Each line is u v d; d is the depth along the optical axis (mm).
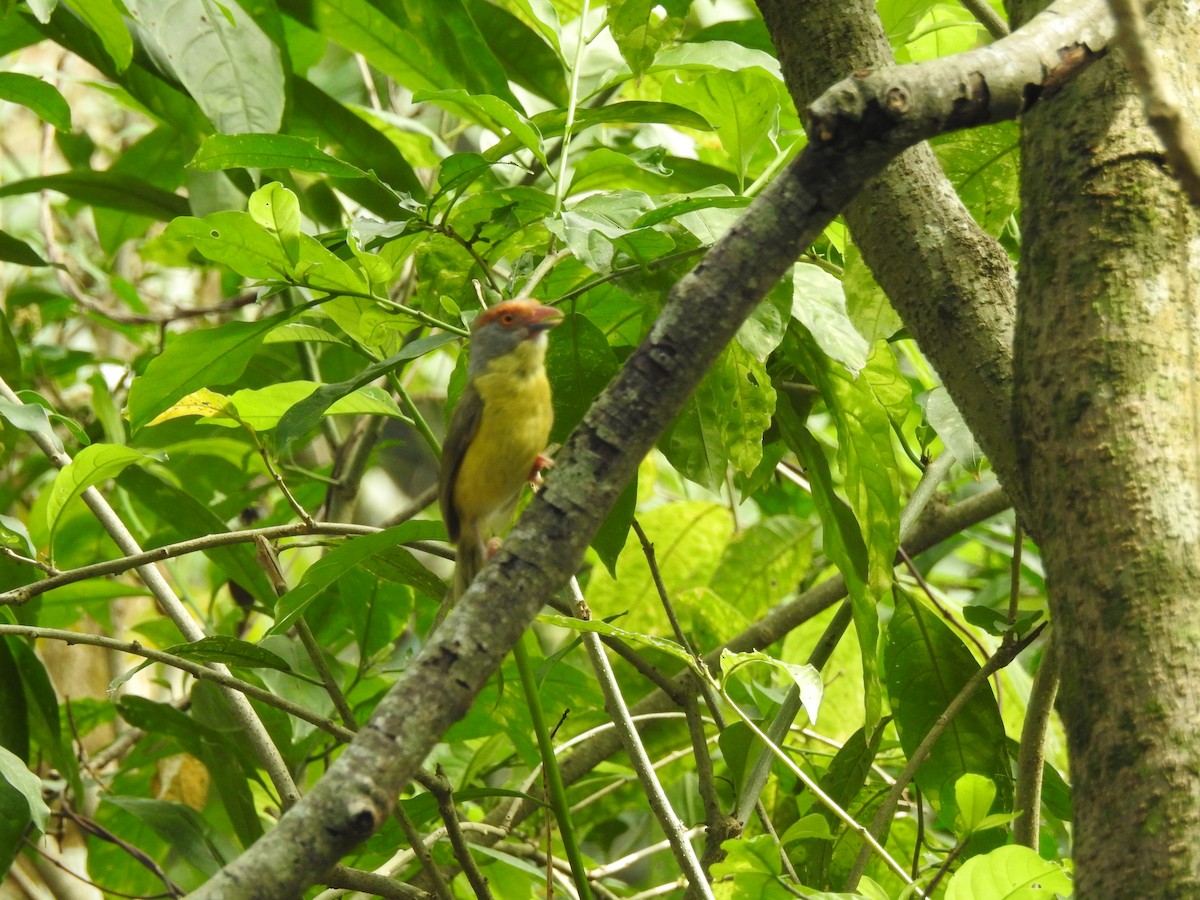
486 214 7270
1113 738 3682
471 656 3750
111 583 10930
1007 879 5086
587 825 11070
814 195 3992
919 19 8836
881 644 10430
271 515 12352
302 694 8805
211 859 8531
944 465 8414
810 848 8117
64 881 10820
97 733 13414
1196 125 4457
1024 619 7379
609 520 6625
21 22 10555
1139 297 4188
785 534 11727
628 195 6246
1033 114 4707
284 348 11836
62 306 14070
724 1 15344
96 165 16406
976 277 5137
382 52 10031
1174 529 3830
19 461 13797
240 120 8414
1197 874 3424
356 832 3465
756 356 5938
